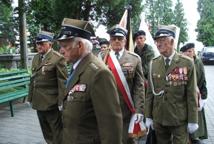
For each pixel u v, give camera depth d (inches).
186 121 211.0
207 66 1376.7
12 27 1035.9
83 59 135.7
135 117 225.5
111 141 129.0
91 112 133.6
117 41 228.2
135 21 965.2
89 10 868.6
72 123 134.8
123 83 223.6
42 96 267.9
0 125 353.4
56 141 270.1
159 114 214.1
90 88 131.3
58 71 262.8
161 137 220.8
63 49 136.9
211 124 386.9
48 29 818.8
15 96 394.3
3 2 596.1
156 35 211.8
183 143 209.8
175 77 209.9
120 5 889.5
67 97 137.3
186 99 211.5
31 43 919.0
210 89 697.6
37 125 356.5
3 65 663.8
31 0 586.2
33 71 275.7
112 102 130.1
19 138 310.8
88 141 134.0
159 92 213.9
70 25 135.0
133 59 231.0
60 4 794.2
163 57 215.0
